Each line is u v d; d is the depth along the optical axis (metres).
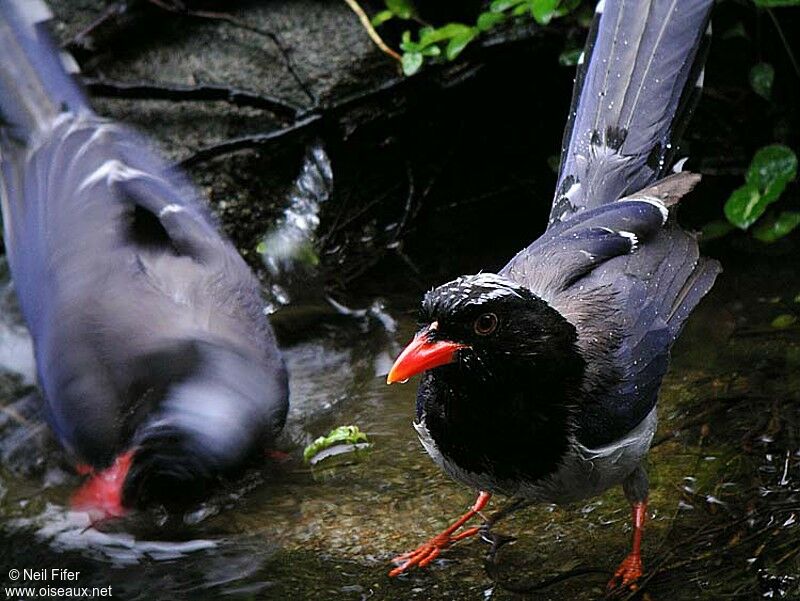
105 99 14.22
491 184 13.95
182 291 10.51
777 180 12.13
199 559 9.69
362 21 14.50
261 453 10.26
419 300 12.59
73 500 10.32
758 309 11.92
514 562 9.35
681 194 9.77
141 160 11.52
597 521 9.74
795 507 9.50
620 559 9.29
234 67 14.45
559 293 9.08
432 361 8.27
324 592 9.23
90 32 14.67
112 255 10.66
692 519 9.55
